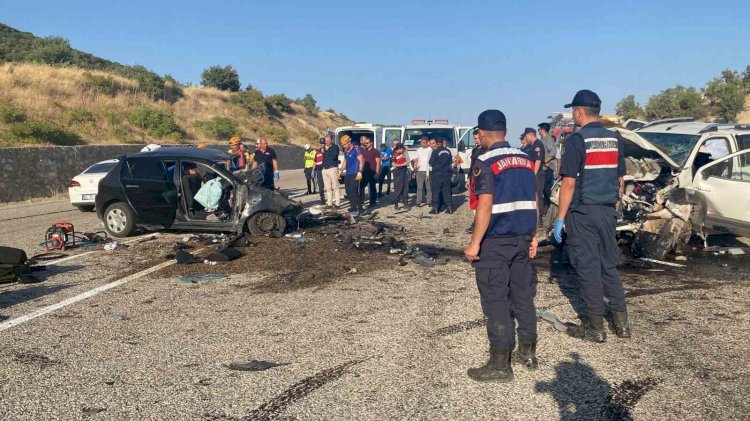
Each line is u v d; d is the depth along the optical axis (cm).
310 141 5497
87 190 1472
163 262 832
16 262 725
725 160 897
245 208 993
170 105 4212
